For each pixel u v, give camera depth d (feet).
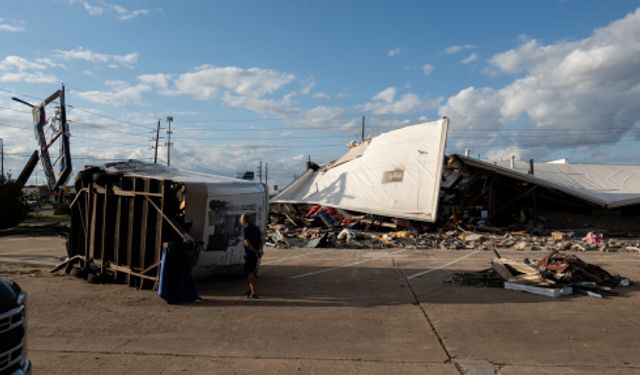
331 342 22.44
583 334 23.75
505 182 101.40
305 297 32.94
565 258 38.19
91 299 31.89
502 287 36.37
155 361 19.76
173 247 31.07
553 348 21.48
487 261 53.57
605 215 111.04
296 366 19.19
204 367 19.07
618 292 34.14
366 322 26.17
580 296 32.99
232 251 37.81
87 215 40.11
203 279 38.65
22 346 12.48
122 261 37.58
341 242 73.10
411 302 31.27
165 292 30.55
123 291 34.78
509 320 26.53
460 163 96.17
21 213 100.17
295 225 98.53
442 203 97.19
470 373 18.42
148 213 35.68
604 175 124.57
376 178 99.55
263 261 53.21
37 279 39.63
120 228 37.63
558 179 118.73
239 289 35.83
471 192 100.42
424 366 19.19
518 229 93.25
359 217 97.04
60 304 30.32
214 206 36.22
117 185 38.34
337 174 111.04
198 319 26.81
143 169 40.47
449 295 33.55
